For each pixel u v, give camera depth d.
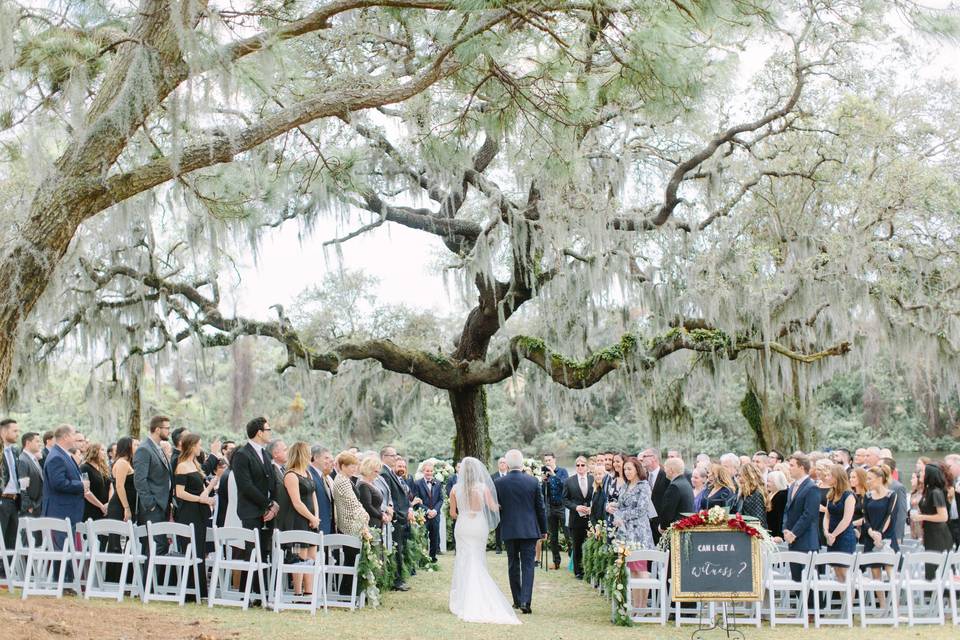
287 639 6.82
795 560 8.34
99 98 6.96
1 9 6.13
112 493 9.44
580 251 16.56
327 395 18.97
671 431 19.72
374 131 13.62
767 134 14.44
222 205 9.34
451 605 8.94
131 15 7.03
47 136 7.14
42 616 6.48
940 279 16.34
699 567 7.42
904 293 16.28
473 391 19.05
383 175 15.11
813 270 15.62
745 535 7.42
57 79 6.70
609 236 14.68
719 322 16.38
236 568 8.41
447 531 16.34
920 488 11.09
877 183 15.35
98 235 11.27
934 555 8.43
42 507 9.34
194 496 8.59
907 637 7.77
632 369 16.39
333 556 9.66
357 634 7.27
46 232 6.64
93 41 6.88
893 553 8.37
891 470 9.72
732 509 9.12
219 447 11.13
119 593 8.32
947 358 16.61
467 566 8.90
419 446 31.39
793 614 9.03
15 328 6.63
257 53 7.18
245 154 11.55
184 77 6.92
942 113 16.50
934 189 15.29
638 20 6.86
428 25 7.34
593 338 18.59
